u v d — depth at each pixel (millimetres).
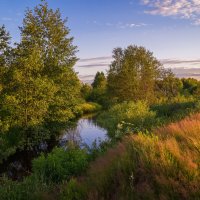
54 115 28016
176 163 7188
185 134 9516
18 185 10070
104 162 9008
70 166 11922
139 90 50781
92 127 32281
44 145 25016
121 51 54625
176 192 6352
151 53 53562
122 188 6992
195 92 64500
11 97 23109
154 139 9109
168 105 34875
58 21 30297
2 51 25219
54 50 29906
